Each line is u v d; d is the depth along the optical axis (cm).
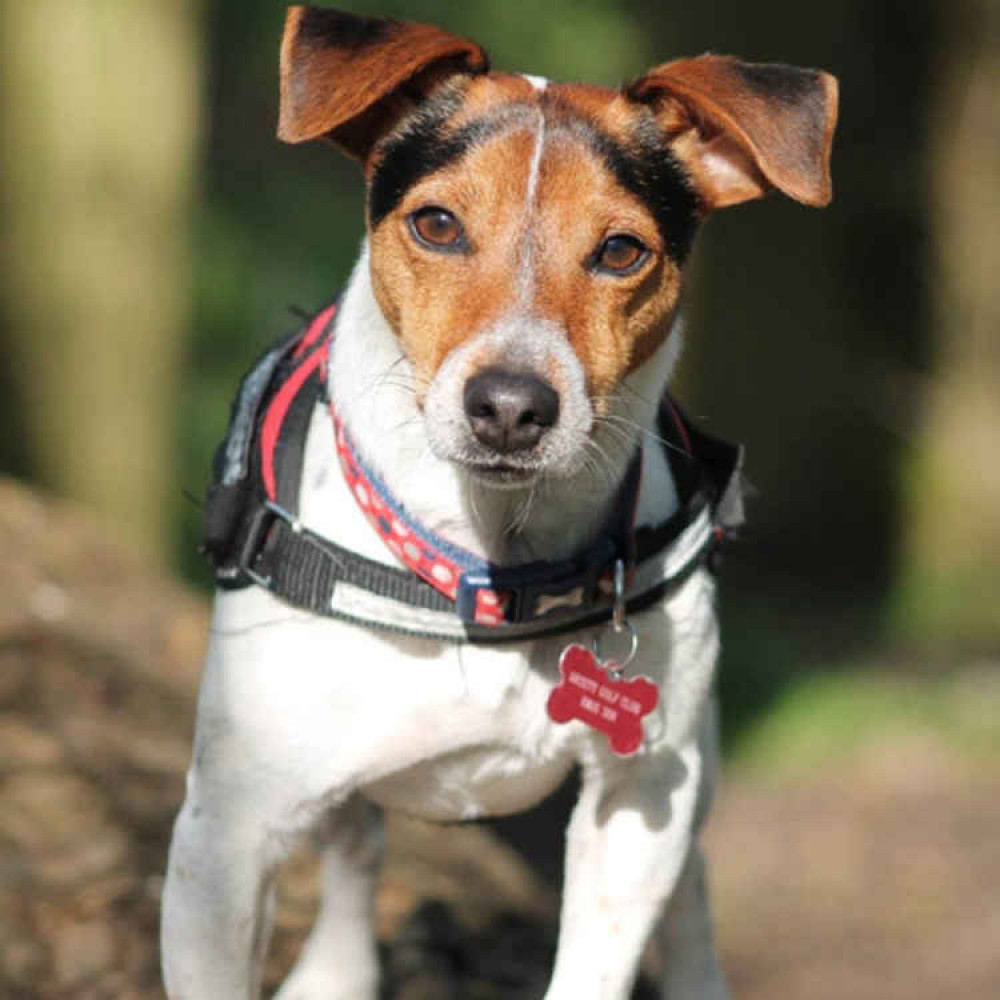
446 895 588
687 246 409
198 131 1130
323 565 383
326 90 377
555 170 380
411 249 382
